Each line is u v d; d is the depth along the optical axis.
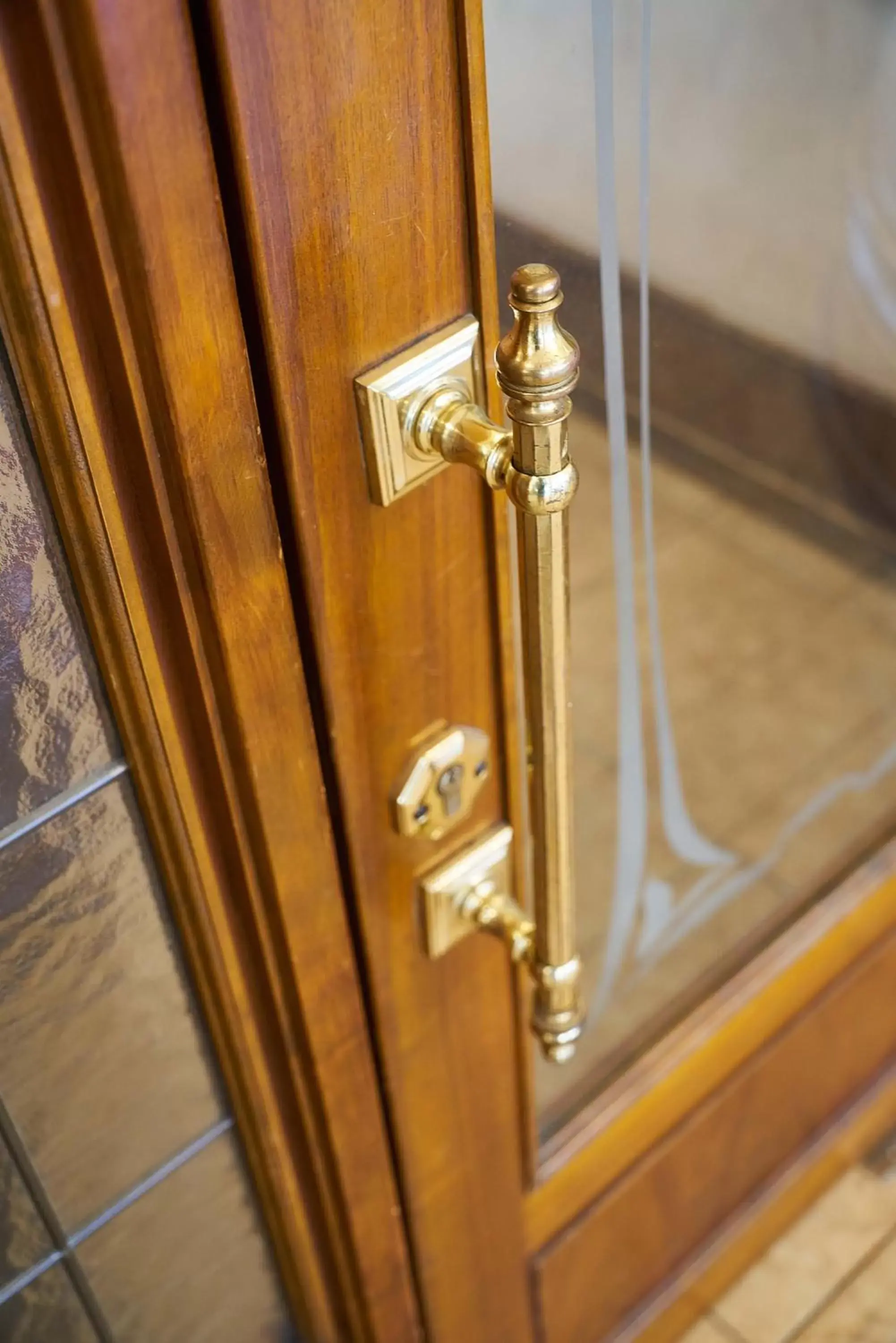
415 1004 0.71
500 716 0.64
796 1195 1.26
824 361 0.80
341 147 0.42
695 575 0.83
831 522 0.92
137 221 0.39
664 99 0.59
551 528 0.49
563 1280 1.01
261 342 0.44
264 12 0.38
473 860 0.67
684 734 0.92
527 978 0.79
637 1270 1.11
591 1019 0.99
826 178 0.71
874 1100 1.28
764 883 1.07
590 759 0.86
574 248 0.58
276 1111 0.70
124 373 0.42
